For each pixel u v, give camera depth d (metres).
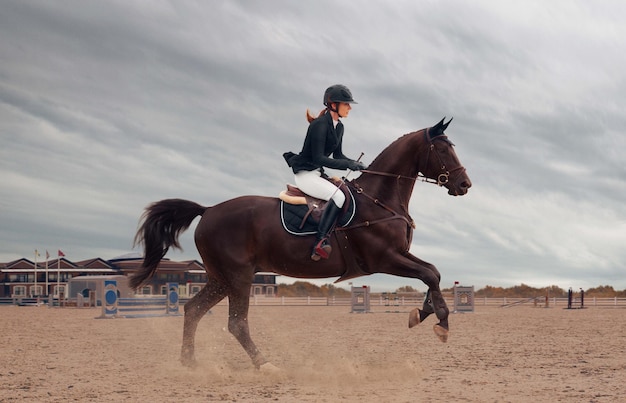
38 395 6.49
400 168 7.90
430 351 11.43
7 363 9.58
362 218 7.68
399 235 7.67
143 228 8.51
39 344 13.13
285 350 11.78
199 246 8.12
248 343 7.84
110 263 63.44
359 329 18.34
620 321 22.03
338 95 7.91
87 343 13.39
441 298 7.45
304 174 7.89
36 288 60.44
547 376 7.77
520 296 59.12
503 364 9.17
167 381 7.47
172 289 26.44
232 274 7.86
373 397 6.21
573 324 20.19
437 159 7.82
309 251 7.67
